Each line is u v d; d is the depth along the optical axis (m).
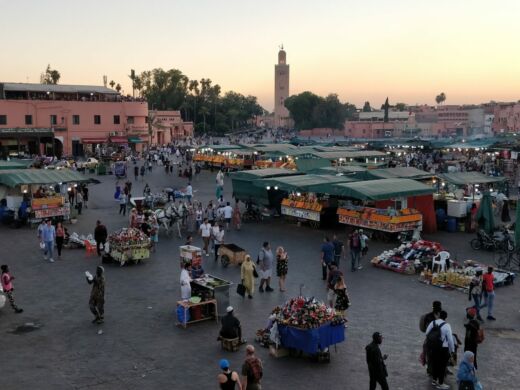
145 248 22.44
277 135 157.75
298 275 20.73
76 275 20.61
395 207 28.42
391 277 20.52
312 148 58.75
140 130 83.56
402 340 14.42
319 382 12.04
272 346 13.66
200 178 54.91
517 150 55.03
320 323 13.00
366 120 175.75
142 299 17.78
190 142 113.50
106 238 23.81
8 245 25.67
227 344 13.69
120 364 12.89
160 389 11.67
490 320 16.06
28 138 73.06
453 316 16.28
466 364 10.39
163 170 61.69
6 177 30.09
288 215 31.84
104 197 41.47
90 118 79.81
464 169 53.34
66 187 36.19
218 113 165.62
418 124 174.50
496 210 34.28
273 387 11.77
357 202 30.22
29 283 19.50
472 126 175.25
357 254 21.42
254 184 32.38
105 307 16.95
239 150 58.56
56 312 16.47
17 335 14.62
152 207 33.75
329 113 168.62
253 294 18.34
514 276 20.36
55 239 24.00
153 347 13.91
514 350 13.90
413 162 58.50
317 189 28.50
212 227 24.00
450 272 19.45
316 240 27.09
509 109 139.38
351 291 18.72
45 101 76.38
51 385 11.80
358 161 57.84
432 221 28.88
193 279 16.67
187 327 15.37
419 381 12.14
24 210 29.94
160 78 160.25
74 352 13.54
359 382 12.05
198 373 12.45
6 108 73.81
